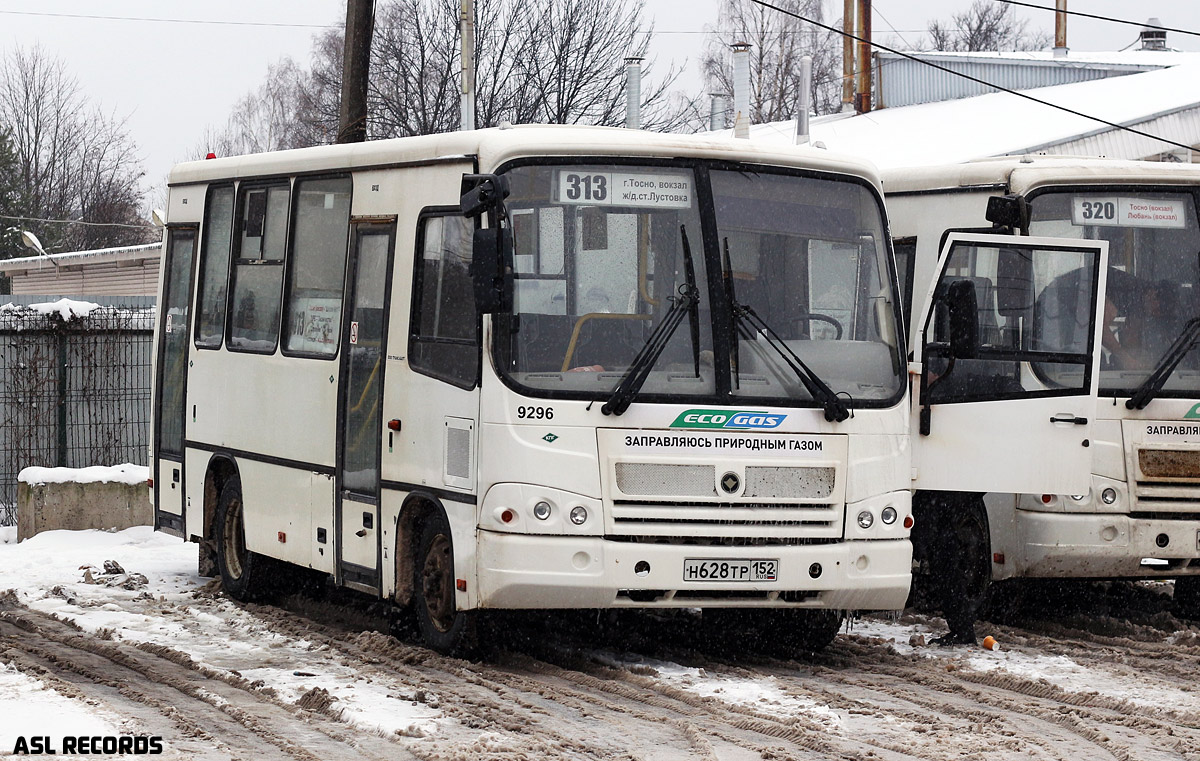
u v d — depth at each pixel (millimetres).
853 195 10219
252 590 12789
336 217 11609
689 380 9539
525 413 9320
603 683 9430
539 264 9484
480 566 9375
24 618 11875
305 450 11781
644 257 9633
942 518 11352
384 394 10664
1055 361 10875
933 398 10773
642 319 9555
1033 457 10781
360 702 8695
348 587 11172
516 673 9766
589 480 9320
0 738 7660
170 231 14656
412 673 9703
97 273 41094
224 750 7539
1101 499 11844
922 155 28578
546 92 40312
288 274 12297
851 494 9789
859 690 9492
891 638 11484
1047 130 29047
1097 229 12234
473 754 7453
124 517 17469
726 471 9508
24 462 19453
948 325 10812
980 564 11555
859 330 10086
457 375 9750
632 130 10297
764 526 9570
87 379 19844
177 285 14484
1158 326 12180
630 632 11344
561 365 9414
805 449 9695
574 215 9570
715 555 9414
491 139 9648
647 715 8570
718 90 62219
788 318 9859
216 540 13430
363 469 10938
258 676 9492
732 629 11008
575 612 11445
